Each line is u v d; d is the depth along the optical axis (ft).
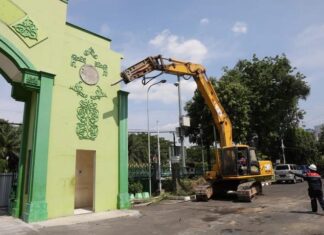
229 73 117.19
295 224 34.42
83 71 45.55
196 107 107.14
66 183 41.19
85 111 44.86
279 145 164.14
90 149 44.68
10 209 43.78
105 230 32.58
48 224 35.50
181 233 30.94
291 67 122.72
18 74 42.75
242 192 56.75
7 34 38.45
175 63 56.18
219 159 62.64
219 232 31.17
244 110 102.58
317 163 183.62
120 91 49.78
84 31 46.78
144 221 37.68
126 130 49.83
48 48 41.98
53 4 43.50
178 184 69.21
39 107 39.47
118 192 47.19
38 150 38.65
